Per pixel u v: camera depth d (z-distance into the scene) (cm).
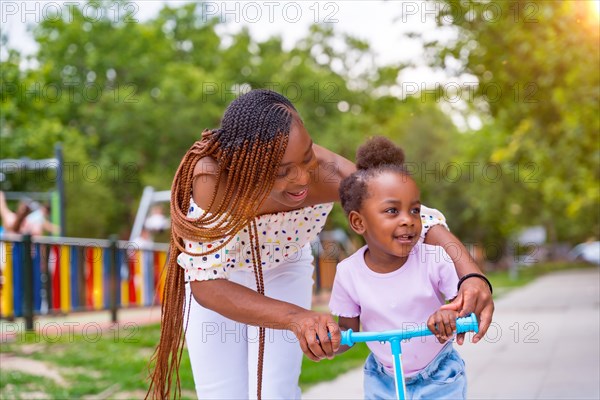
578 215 4219
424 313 309
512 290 2180
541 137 1463
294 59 3356
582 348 834
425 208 311
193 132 3056
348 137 2939
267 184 271
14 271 831
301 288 343
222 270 283
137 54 3325
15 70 1190
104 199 2850
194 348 330
